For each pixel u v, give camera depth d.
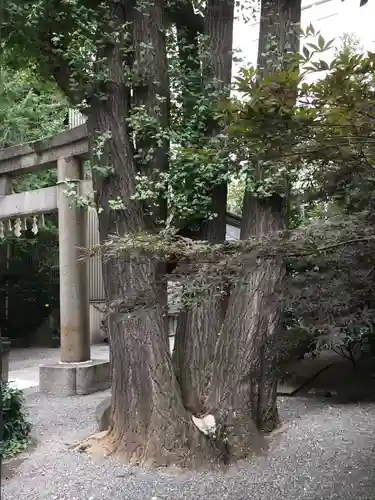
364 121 1.98
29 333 13.50
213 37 4.69
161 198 4.50
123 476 3.76
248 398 4.19
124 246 2.50
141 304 2.67
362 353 6.70
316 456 4.02
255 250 2.19
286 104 1.93
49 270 13.48
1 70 6.88
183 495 3.44
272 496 3.37
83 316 7.56
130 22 4.47
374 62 1.84
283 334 2.54
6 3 4.55
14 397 4.74
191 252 2.30
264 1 4.41
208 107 4.41
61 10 4.62
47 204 7.75
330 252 2.11
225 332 4.30
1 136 11.16
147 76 4.41
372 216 2.24
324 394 6.07
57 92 6.79
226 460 3.94
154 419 3.93
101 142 4.27
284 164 2.56
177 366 4.62
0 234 8.99
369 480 3.52
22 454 4.47
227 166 4.29
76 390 7.23
